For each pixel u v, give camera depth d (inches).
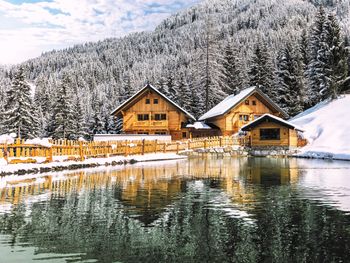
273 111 2155.5
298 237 340.5
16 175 797.9
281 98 2362.2
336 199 522.6
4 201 503.2
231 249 310.0
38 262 282.2
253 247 314.7
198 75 2491.4
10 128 2111.2
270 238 337.1
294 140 1784.0
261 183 695.7
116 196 545.3
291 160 1416.1
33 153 913.5
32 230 362.6
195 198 529.3
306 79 2388.0
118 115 2252.7
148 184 675.4
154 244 322.3
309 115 2052.2
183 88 2726.4
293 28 7145.7
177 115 2079.2
